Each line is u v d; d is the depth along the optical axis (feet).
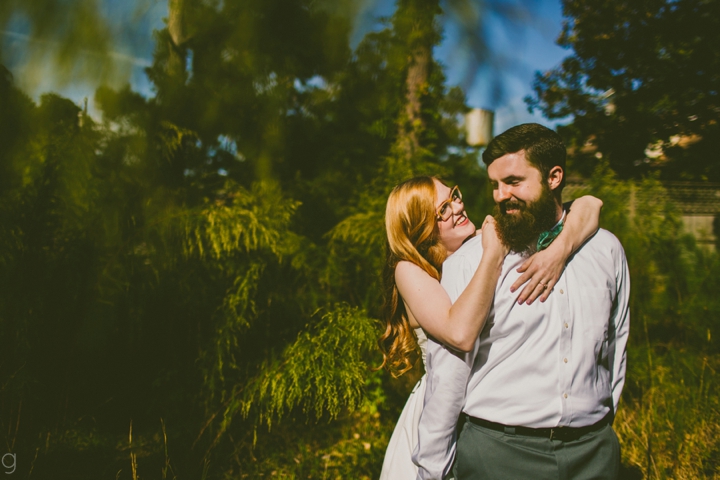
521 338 4.49
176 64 8.98
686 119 20.29
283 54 10.19
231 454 8.82
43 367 8.05
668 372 11.28
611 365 5.08
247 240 8.66
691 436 9.41
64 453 7.94
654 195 14.55
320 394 8.46
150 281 8.93
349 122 13.41
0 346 7.45
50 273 7.96
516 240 4.44
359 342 8.59
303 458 9.29
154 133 8.98
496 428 4.52
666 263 13.74
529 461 4.45
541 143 4.47
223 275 9.36
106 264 8.55
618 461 4.75
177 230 8.72
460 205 5.51
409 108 11.68
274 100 10.43
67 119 8.03
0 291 7.49
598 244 4.91
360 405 9.01
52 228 8.02
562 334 4.45
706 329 12.59
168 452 8.38
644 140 21.09
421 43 9.48
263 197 10.30
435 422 4.60
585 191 14.16
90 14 6.92
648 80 20.84
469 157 13.55
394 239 5.34
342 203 12.76
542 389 4.43
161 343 9.31
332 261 10.52
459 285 4.69
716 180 20.12
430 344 4.76
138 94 8.44
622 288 5.02
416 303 4.83
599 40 20.84
